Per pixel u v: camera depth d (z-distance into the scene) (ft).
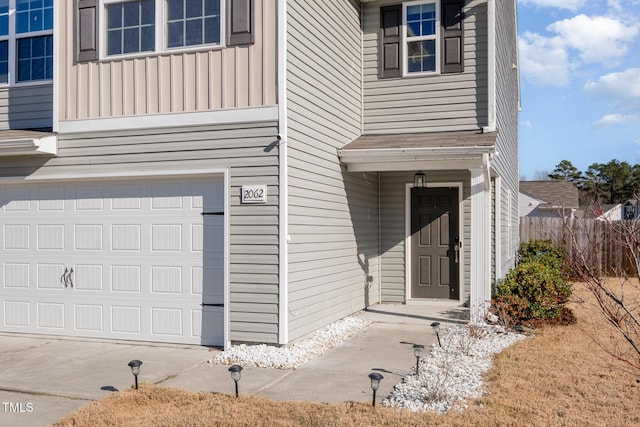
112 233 27.73
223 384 20.35
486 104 34.55
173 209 26.78
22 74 32.07
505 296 30.37
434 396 18.11
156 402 18.34
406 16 36.37
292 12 25.71
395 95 36.35
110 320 27.68
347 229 33.06
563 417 16.78
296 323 25.75
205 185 26.30
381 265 38.83
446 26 35.45
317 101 28.76
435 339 27.84
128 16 26.91
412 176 38.22
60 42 27.84
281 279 24.43
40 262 28.99
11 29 32.22
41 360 23.95
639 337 16.10
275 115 24.59
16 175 28.50
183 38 26.18
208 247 26.22
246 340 24.91
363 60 36.99
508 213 46.52
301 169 26.43
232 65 25.26
